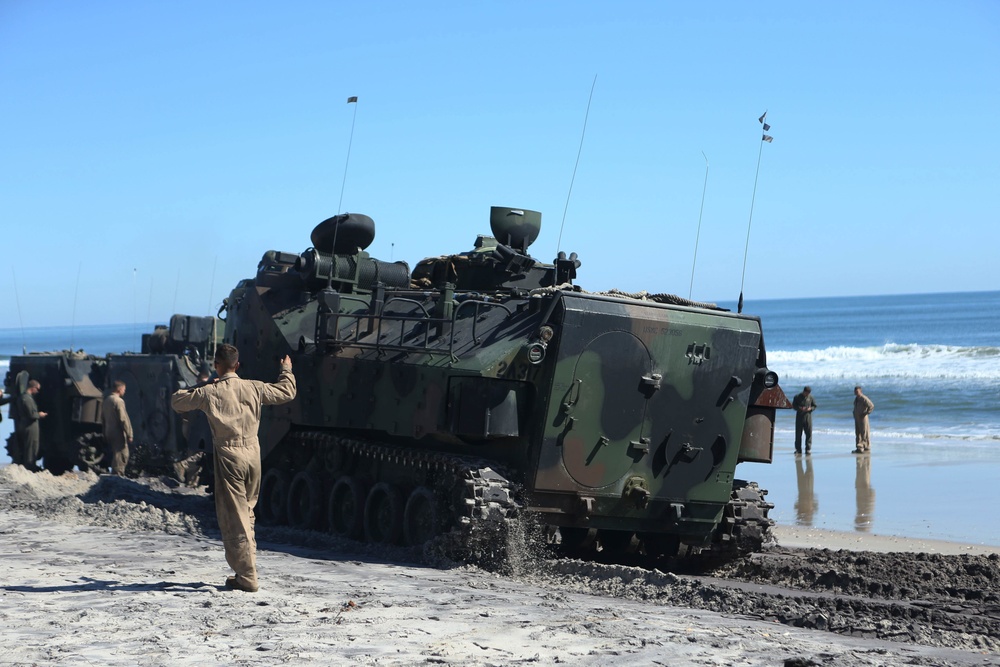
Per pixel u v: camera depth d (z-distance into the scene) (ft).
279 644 47.01
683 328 84.17
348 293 104.99
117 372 153.48
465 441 84.84
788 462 191.11
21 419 155.12
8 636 48.16
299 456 103.35
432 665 44.42
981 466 171.32
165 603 56.08
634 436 83.51
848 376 380.17
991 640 55.88
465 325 87.81
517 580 73.97
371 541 90.38
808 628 58.80
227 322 115.96
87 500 113.19
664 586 69.41
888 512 130.11
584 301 80.74
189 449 126.11
